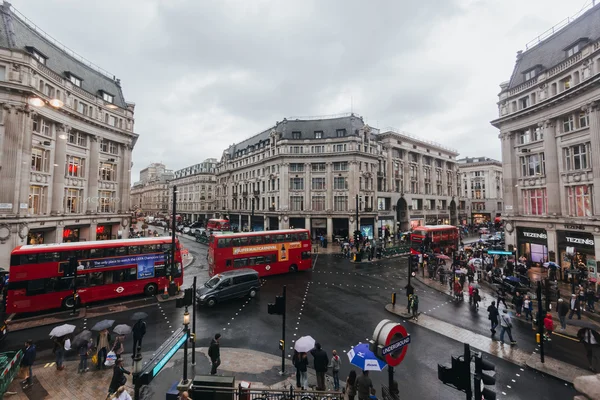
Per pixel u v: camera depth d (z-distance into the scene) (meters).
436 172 67.56
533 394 9.62
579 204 23.83
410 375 10.70
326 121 53.31
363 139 50.47
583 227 22.69
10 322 15.34
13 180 23.03
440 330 14.65
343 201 49.31
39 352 12.25
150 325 15.14
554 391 9.78
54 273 16.98
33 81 24.78
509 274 23.66
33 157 26.28
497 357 12.05
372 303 18.81
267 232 26.58
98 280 18.28
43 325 15.03
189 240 51.62
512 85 30.83
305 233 28.36
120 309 17.42
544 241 26.70
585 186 23.39
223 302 18.91
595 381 3.79
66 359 11.67
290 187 51.50
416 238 35.22
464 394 9.55
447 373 6.24
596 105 21.64
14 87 22.98
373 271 28.45
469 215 81.38
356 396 9.16
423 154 62.97
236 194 68.38
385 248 37.69
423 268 26.41
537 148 27.62
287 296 20.23
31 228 25.39
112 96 36.72
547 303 15.52
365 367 7.78
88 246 18.11
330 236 48.62
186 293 10.41
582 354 12.20
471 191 88.50
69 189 31.05
